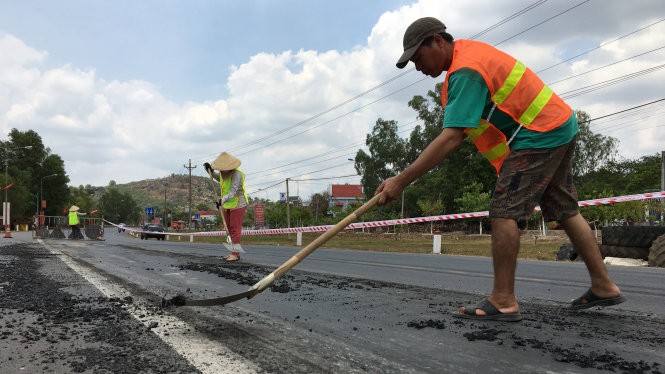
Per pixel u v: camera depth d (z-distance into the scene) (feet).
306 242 73.31
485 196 96.48
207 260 21.80
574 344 6.74
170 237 119.75
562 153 8.27
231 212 22.59
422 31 8.54
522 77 8.18
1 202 200.54
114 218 522.06
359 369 5.64
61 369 5.58
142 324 7.91
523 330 7.61
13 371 5.49
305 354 6.25
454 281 14.74
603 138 174.50
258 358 6.06
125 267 17.78
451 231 120.26
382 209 137.69
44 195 259.60
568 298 11.33
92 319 8.29
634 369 5.61
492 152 8.98
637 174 134.21
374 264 21.99
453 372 5.55
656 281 15.44
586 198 87.04
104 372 5.47
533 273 18.28
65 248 32.55
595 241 8.93
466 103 7.98
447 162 126.31
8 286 12.32
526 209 8.20
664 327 7.82
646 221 73.61
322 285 13.26
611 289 8.97
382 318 8.62
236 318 8.49
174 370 5.55
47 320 8.19
